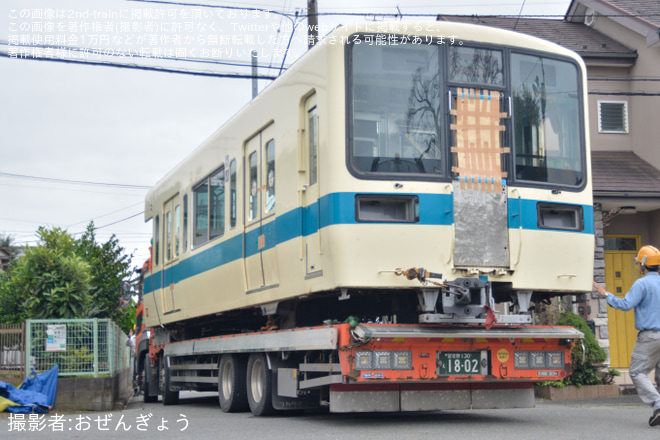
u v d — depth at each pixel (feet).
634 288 26.81
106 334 43.73
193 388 44.70
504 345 26.58
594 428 25.58
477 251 25.59
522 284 26.14
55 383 41.24
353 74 25.53
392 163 25.32
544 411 33.65
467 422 28.02
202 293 39.81
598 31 58.03
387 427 26.20
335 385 26.03
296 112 28.58
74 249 65.26
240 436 24.59
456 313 24.93
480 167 26.07
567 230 27.30
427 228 25.12
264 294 31.48
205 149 40.40
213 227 38.50
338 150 25.11
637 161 51.13
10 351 42.86
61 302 45.37
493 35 27.04
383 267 24.72
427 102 25.95
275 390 31.12
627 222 50.11
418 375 25.30
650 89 50.70
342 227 24.71
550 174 27.37
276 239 30.07
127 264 66.64
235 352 34.47
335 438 23.09
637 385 26.78
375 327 24.58
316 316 31.86
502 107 26.73
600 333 46.26
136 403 55.26
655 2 56.44
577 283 27.35
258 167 32.81
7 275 58.23
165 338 49.98
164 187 48.73
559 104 28.04
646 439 22.62
